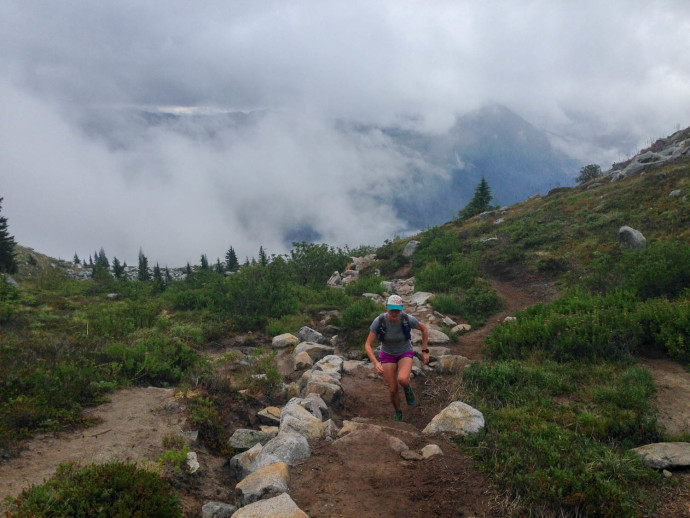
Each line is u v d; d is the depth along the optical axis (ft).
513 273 61.41
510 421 17.42
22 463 14.47
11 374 20.02
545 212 90.38
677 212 61.31
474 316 45.96
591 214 75.41
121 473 12.14
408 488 12.33
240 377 27.12
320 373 25.35
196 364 27.58
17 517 10.39
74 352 25.57
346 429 16.71
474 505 11.51
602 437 16.17
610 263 52.34
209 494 14.67
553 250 64.75
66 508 11.02
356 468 13.47
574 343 25.75
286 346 36.96
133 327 38.04
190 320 43.37
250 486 12.34
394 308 19.04
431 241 84.74
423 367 28.73
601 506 11.00
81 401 20.42
